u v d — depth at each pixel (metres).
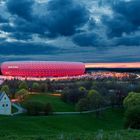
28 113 145.50
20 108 165.75
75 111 166.00
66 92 199.62
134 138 38.06
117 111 168.88
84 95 192.50
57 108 171.88
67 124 123.88
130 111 85.19
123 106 164.38
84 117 145.50
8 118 127.12
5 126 102.81
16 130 97.38
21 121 114.94
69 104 189.38
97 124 135.88
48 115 146.38
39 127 108.19
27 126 105.62
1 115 147.12
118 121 147.38
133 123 84.81
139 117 83.88
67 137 39.09
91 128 126.06
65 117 136.75
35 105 146.25
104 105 167.62
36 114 145.62
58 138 39.38
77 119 137.50
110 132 44.50
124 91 195.38
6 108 152.12
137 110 84.56
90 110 160.88
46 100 198.75
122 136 39.22
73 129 117.50
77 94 193.50
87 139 37.59
